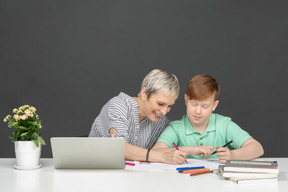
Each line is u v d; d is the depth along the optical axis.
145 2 3.69
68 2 3.64
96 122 2.02
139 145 2.02
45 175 1.41
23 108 1.55
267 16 3.68
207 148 1.76
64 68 3.64
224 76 3.67
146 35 3.69
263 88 3.68
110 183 1.29
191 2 3.68
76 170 1.50
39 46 3.62
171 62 3.68
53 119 3.62
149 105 1.83
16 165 1.54
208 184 1.28
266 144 3.66
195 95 1.79
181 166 1.57
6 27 3.60
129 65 3.68
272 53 3.68
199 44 3.68
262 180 1.31
